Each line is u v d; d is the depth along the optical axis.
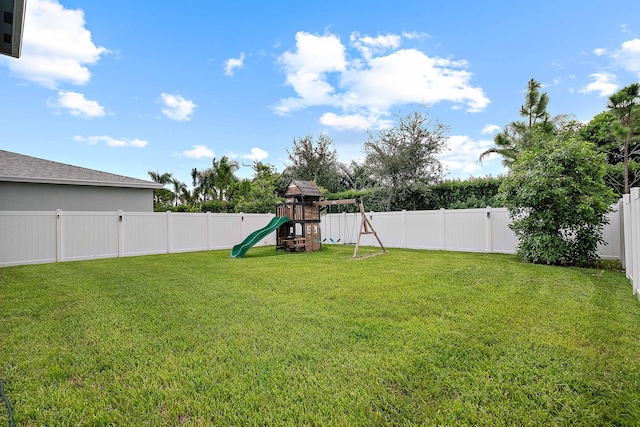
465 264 7.24
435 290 4.83
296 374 2.43
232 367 2.57
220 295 4.81
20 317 3.92
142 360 2.74
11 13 3.57
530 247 7.44
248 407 2.06
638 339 2.94
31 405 2.13
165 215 11.45
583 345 2.82
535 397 2.09
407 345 2.88
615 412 1.93
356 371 2.45
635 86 9.80
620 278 5.62
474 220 10.26
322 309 4.01
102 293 5.05
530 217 7.46
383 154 15.01
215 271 6.97
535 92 14.08
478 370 2.43
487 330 3.20
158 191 31.41
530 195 7.11
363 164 16.38
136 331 3.39
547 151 7.44
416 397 2.12
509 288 4.93
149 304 4.39
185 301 4.50
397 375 2.37
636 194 4.41
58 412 2.06
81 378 2.48
